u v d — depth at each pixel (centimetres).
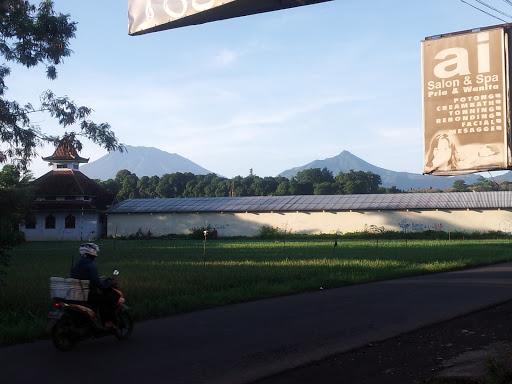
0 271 1369
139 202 6825
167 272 1941
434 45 905
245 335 974
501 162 853
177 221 6366
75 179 6481
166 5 552
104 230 6750
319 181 12169
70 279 879
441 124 893
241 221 6238
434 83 901
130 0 575
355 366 772
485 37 873
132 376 714
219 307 1304
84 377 709
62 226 6319
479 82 873
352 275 1912
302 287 1606
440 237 5416
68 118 1612
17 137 1588
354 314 1192
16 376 714
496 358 749
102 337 959
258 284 1636
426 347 885
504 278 1945
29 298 1305
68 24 1555
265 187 11862
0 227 1353
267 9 548
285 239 5528
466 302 1359
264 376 720
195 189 11900
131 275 1827
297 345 893
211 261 2508
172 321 1118
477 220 5553
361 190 11369
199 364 775
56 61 1583
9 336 929
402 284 1770
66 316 859
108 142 1670
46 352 852
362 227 5909
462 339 942
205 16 555
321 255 2953
